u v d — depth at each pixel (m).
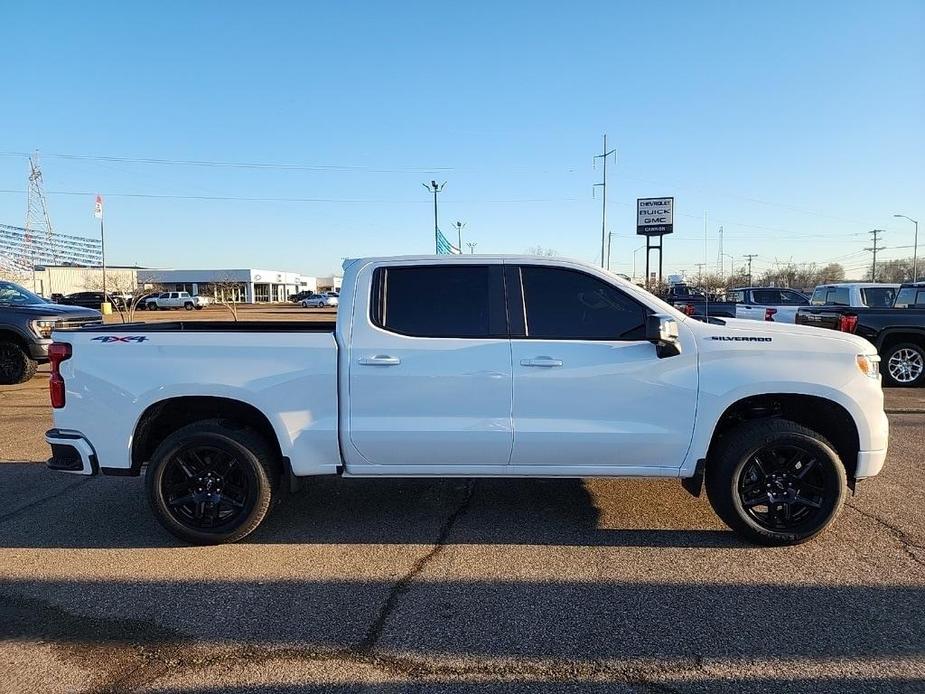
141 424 4.34
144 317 39.28
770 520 4.25
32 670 2.92
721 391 4.15
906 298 11.21
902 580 3.75
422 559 4.10
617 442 4.18
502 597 3.58
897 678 2.82
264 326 5.34
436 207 40.91
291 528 4.63
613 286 4.28
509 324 4.26
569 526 4.62
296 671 2.90
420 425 4.20
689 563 4.00
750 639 3.13
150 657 3.03
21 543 4.41
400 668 2.93
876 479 5.63
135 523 4.77
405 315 4.29
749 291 18.41
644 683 2.80
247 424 4.55
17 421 8.23
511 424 4.19
